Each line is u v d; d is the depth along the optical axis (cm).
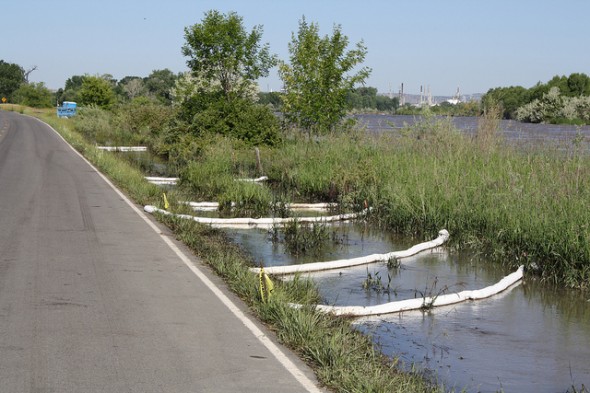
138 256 1041
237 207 1741
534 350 732
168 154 3347
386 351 700
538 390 613
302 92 2880
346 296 928
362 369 575
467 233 1329
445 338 760
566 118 6384
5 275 877
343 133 2520
